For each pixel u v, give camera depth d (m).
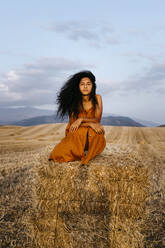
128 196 2.87
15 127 39.09
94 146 3.17
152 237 3.24
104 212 2.91
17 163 8.63
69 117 3.78
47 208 3.00
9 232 3.30
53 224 2.98
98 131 3.29
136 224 2.88
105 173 2.88
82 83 3.55
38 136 29.45
